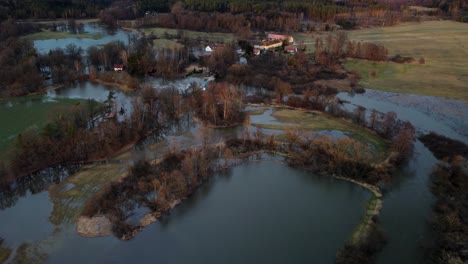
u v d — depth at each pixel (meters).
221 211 76.75
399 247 65.94
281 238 69.19
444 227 67.62
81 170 89.62
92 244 66.81
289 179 88.56
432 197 80.00
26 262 62.69
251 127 114.19
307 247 66.94
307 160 93.88
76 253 64.81
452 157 94.38
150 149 100.12
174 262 63.69
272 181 87.75
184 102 124.00
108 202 75.69
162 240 68.44
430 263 61.56
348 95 143.88
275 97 136.75
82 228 70.31
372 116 112.56
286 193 83.19
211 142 104.12
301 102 128.88
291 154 97.94
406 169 91.44
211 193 82.81
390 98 140.25
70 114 110.62
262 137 106.25
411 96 141.62
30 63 151.50
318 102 127.19
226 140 105.50
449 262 59.41
